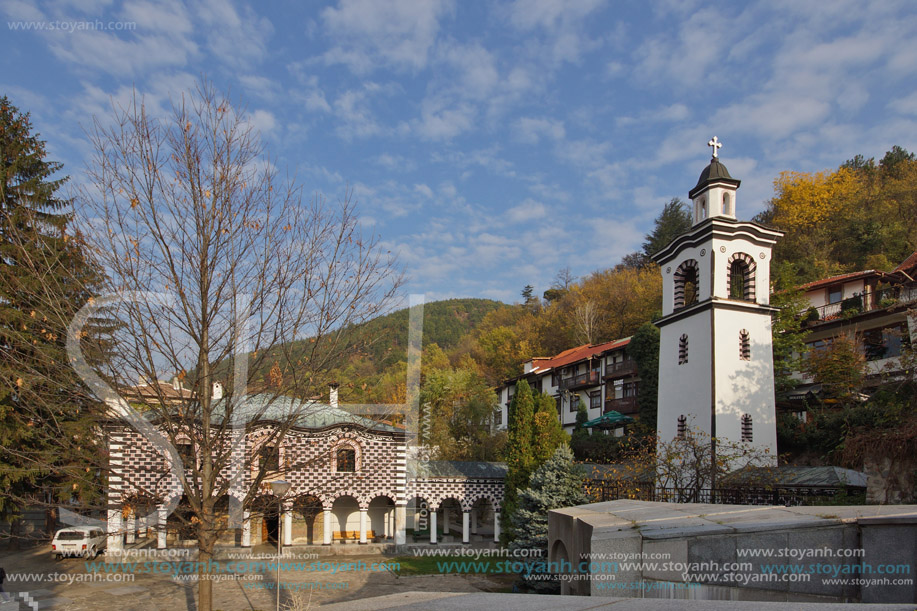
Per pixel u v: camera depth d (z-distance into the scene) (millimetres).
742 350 28078
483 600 5012
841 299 39469
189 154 13039
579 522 7848
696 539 6434
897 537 5938
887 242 52469
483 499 38406
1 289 15492
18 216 18219
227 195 13234
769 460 27047
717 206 30047
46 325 13188
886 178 64625
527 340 74188
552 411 28328
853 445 14969
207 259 13141
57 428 14031
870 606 3922
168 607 20484
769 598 6195
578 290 74938
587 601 4680
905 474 13500
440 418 46438
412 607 4820
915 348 19922
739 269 30297
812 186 61844
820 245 55812
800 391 34688
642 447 26641
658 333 41438
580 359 51406
